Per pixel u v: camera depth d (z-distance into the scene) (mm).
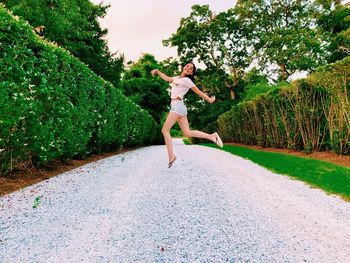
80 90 8859
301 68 30141
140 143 23828
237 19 33906
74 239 3154
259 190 5352
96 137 11016
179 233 3355
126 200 4699
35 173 6836
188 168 7941
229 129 23484
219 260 2717
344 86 8453
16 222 3627
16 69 5535
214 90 36656
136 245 3029
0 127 5168
